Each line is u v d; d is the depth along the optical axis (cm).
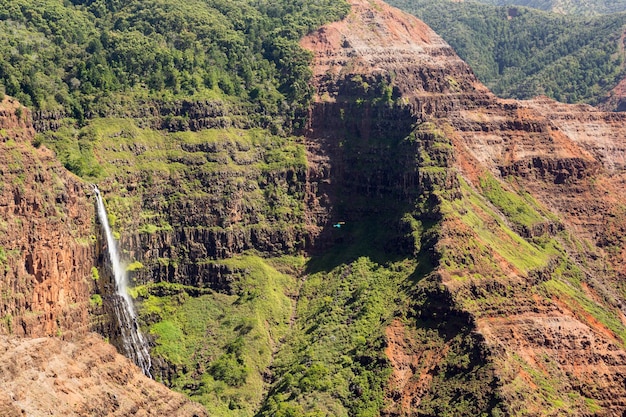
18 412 17325
